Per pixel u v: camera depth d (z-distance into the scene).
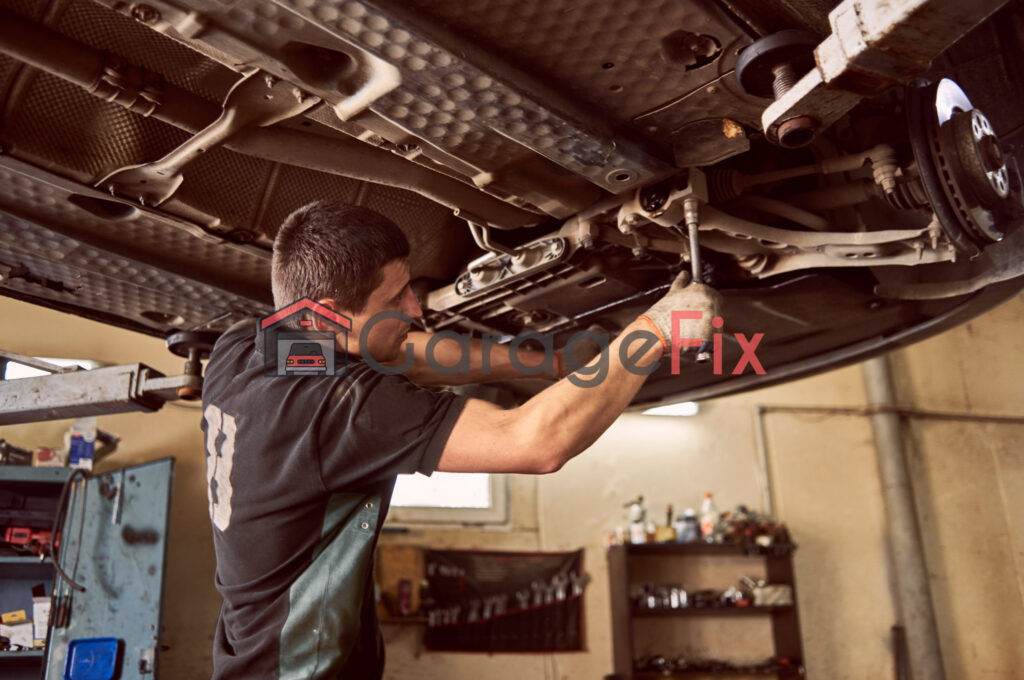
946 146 1.43
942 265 1.92
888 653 5.46
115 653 3.42
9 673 3.84
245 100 1.42
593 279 1.96
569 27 1.25
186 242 1.90
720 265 1.93
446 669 4.76
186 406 4.71
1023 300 6.57
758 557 5.45
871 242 1.65
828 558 5.59
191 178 1.71
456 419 1.13
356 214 1.25
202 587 4.45
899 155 1.56
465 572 4.94
